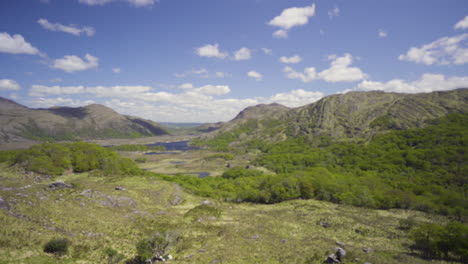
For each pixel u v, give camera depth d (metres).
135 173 112.31
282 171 158.88
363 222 59.66
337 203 86.19
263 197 91.31
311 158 176.75
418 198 81.56
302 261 31.98
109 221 41.00
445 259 37.91
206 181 128.00
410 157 136.25
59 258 25.41
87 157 108.94
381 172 132.12
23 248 24.64
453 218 67.38
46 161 95.69
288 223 56.22
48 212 35.84
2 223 27.53
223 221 55.34
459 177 105.06
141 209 55.72
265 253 34.53
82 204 45.53
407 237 48.44
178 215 56.84
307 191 93.25
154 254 31.03
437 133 160.00
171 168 188.38
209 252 33.50
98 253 28.92
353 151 174.00
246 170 155.12
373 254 36.78
